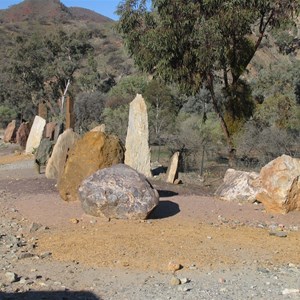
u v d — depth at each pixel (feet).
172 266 28.53
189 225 37.63
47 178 57.88
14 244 32.58
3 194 48.67
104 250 31.50
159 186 52.95
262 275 27.78
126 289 25.23
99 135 45.16
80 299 23.58
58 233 35.14
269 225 38.99
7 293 23.95
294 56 185.68
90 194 38.24
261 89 124.06
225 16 69.21
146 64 74.02
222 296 24.20
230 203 44.80
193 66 72.95
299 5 72.84
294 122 93.91
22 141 102.83
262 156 73.82
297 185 42.37
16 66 189.98
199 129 93.50
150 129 99.71
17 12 437.17
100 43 288.30
